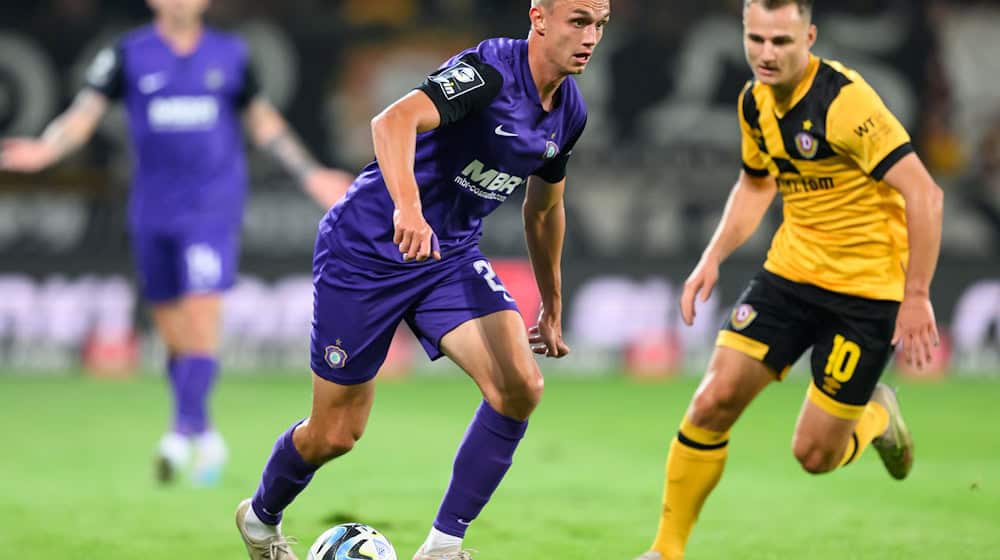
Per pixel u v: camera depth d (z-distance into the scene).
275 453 16.94
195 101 29.45
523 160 15.99
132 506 24.33
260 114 30.67
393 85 53.44
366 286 16.17
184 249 29.12
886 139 16.38
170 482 27.59
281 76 53.06
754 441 34.16
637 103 53.88
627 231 53.41
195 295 28.75
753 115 17.77
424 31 53.53
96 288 51.38
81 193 50.47
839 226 17.56
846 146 16.78
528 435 35.53
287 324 51.75
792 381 50.50
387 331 16.44
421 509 23.97
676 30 53.97
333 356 16.36
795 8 16.36
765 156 17.91
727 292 52.47
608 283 52.75
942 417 39.34
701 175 53.69
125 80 29.77
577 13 15.05
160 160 29.34
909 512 23.59
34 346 51.16
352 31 53.25
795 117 17.14
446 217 16.30
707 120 53.94
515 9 57.44
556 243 17.58
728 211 18.89
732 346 17.72
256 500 17.39
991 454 31.75
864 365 17.75
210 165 29.53
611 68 53.75
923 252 16.03
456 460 16.42
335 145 53.34
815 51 54.34
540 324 18.14
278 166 52.03
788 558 19.48
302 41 53.09
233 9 55.44
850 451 19.22
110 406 42.09
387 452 32.25
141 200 29.58
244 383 48.09
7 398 43.75
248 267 51.81
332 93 53.22
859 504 24.56
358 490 26.31
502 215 51.66
